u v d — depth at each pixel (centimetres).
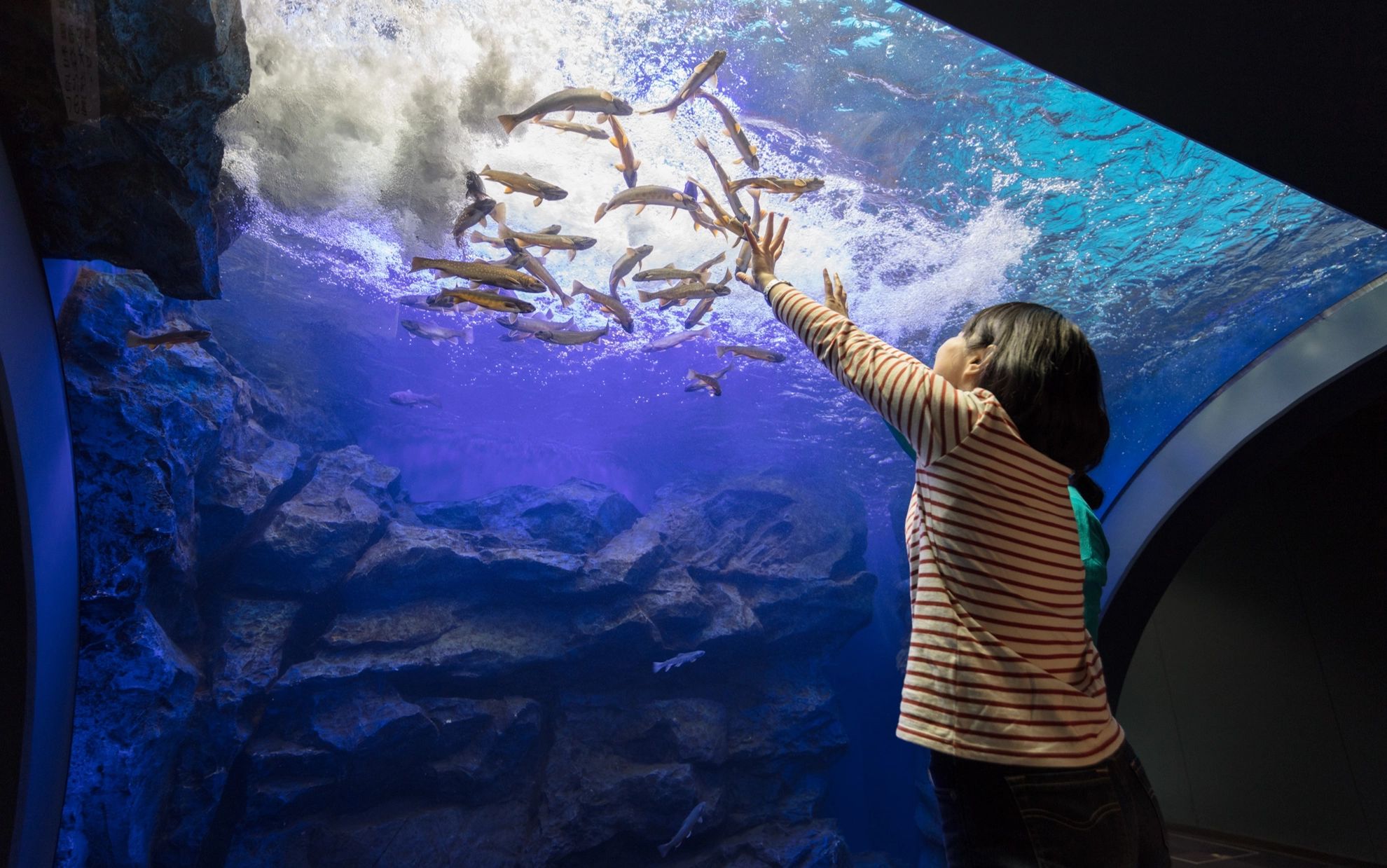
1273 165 278
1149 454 584
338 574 849
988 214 741
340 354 1090
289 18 578
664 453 1385
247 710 734
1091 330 822
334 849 753
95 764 534
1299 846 727
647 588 1004
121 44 234
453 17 578
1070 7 206
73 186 250
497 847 820
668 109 341
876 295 895
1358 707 707
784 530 1145
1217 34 215
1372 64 223
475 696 897
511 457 1341
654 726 947
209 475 732
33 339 252
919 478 125
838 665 1510
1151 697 860
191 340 423
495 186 736
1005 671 108
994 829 105
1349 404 495
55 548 277
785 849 905
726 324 1038
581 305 945
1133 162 629
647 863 877
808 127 646
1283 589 775
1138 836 111
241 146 677
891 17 552
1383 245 543
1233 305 657
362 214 798
